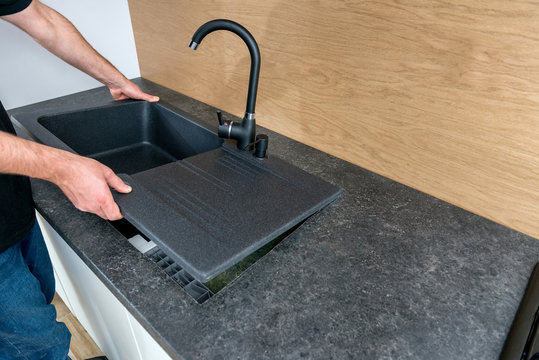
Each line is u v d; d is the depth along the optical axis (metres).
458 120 0.80
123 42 1.58
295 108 1.12
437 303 0.65
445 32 0.75
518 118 0.72
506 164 0.77
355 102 0.97
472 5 0.70
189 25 1.32
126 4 1.52
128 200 0.79
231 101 1.33
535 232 0.79
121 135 1.38
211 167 0.95
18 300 0.88
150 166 1.34
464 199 0.87
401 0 0.78
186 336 0.59
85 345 1.48
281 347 0.58
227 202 0.81
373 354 0.57
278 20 1.03
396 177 0.97
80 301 1.18
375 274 0.71
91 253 0.74
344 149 1.06
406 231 0.82
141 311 0.62
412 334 0.60
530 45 0.66
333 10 0.90
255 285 0.68
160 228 0.72
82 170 0.74
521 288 0.69
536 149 0.72
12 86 1.34
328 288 0.68
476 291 0.68
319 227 0.83
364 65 0.91
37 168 0.68
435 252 0.76
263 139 0.95
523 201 0.78
